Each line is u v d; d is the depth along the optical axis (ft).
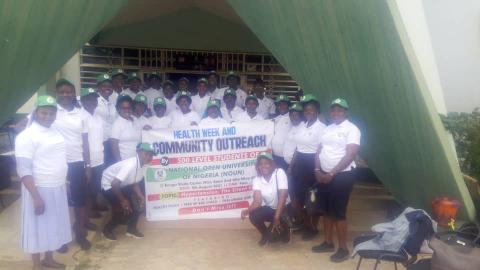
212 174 18.49
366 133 17.39
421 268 12.18
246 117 20.54
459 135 19.27
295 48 16.81
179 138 18.13
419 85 13.32
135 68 35.06
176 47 34.55
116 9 18.88
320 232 18.02
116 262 14.76
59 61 17.61
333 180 14.88
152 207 18.33
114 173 15.93
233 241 16.88
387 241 12.49
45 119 12.45
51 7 14.38
